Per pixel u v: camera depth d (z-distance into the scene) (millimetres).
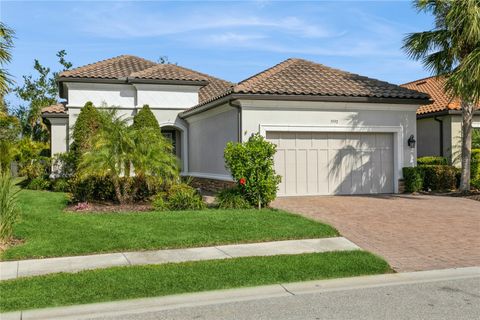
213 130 19719
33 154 27844
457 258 9086
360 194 17844
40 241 9844
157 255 9125
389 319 5766
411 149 18375
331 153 17625
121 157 14000
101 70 24109
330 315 5949
